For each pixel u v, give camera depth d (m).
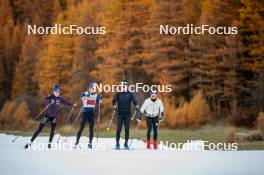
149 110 23.64
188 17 91.50
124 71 92.06
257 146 37.47
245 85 79.12
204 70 82.75
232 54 76.88
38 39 128.50
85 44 99.44
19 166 13.55
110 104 85.69
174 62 84.88
